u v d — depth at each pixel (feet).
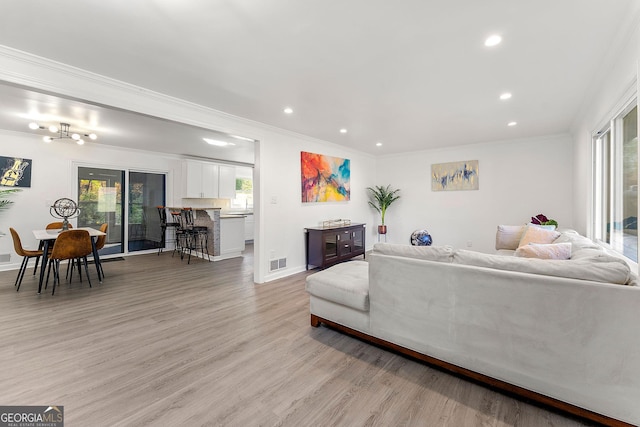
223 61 7.36
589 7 5.32
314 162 16.39
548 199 15.43
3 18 5.55
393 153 20.90
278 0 5.13
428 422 4.85
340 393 5.60
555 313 4.92
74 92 7.66
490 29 6.03
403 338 6.73
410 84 8.79
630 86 6.47
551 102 10.34
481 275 5.63
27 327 8.45
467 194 17.99
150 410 5.09
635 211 7.40
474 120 12.57
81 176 17.97
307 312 9.80
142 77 8.21
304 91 9.30
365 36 6.29
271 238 13.99
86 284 13.14
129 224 20.40
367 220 21.34
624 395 4.45
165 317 9.29
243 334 8.13
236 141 17.12
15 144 15.43
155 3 5.19
